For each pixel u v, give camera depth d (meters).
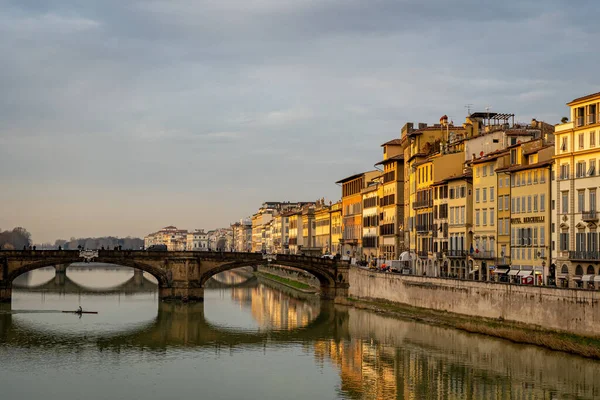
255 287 197.00
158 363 83.81
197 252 143.00
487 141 123.44
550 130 124.00
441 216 130.25
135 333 104.50
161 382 74.50
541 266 100.50
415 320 109.88
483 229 115.56
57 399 68.06
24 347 92.62
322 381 74.06
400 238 156.88
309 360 84.62
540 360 78.56
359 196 191.00
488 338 90.62
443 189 129.62
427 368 76.94
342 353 88.00
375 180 178.75
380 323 110.56
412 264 144.00
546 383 69.81
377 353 85.38
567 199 95.69
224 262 143.75
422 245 140.62
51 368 81.06
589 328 78.81
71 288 189.38
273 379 75.38
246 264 145.12
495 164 112.44
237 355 88.38
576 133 94.81
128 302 146.38
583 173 93.25
